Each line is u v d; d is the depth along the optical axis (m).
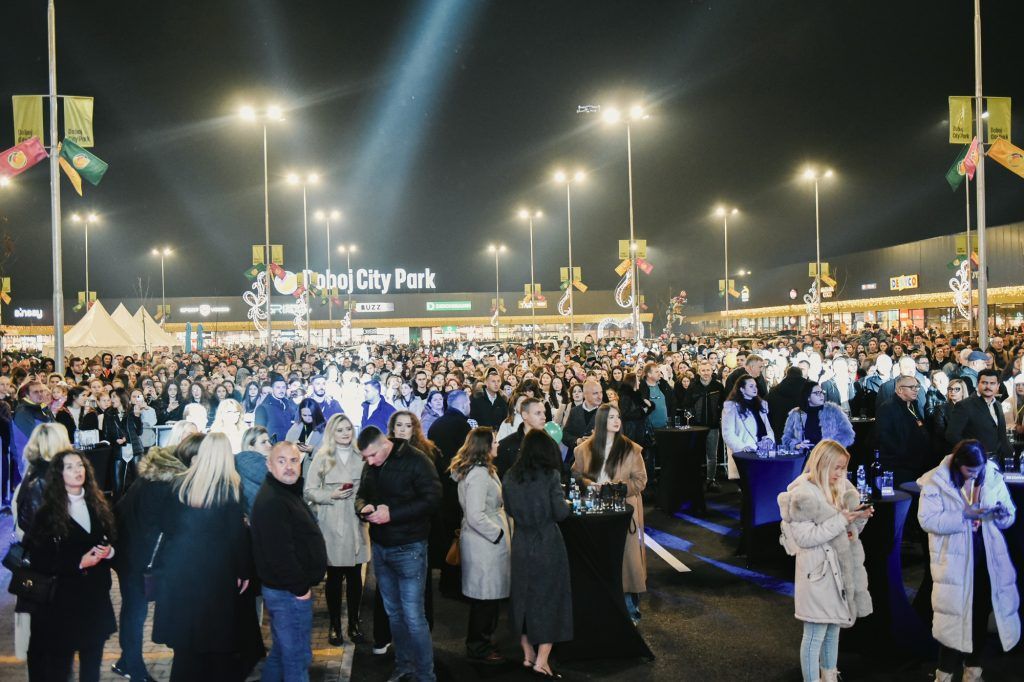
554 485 6.42
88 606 5.43
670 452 12.01
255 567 5.55
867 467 11.75
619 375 17.02
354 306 76.44
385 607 6.43
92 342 34.72
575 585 6.70
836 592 5.75
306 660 5.50
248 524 6.26
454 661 6.80
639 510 7.60
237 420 9.24
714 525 11.41
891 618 6.60
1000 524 6.00
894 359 19.44
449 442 9.00
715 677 6.30
